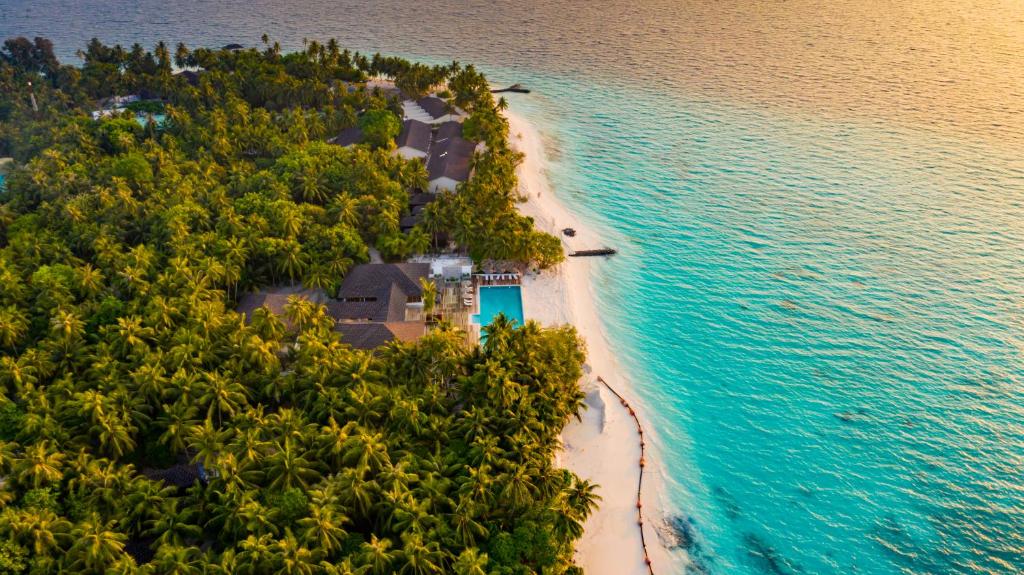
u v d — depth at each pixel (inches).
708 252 4761.3
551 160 6146.7
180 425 2711.6
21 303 3452.3
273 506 2370.8
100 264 3806.6
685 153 6343.5
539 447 2748.5
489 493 2460.6
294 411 2829.7
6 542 2159.2
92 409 2679.6
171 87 6648.6
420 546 2207.2
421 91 7258.9
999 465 3134.8
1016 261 4623.5
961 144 6461.6
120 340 3107.8
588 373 3599.9
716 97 7795.3
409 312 3927.2
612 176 5861.2
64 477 2498.8
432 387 2940.5
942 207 5339.6
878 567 2706.7
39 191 4549.7
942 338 3924.7
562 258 4360.2
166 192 4532.5
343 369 2970.0
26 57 7662.4
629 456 3147.1
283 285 4173.2
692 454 3193.9
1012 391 3535.9
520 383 3011.8
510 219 4296.3
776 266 4611.2
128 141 5324.8
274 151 5428.2
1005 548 2775.6
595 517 2856.8
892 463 3154.5
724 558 2728.8
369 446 2496.3
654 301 4244.6
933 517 2903.5
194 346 3021.7
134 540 2395.4
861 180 5787.4
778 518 2901.1
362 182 4734.3
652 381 3614.7
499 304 4092.0
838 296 4301.2
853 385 3597.4
